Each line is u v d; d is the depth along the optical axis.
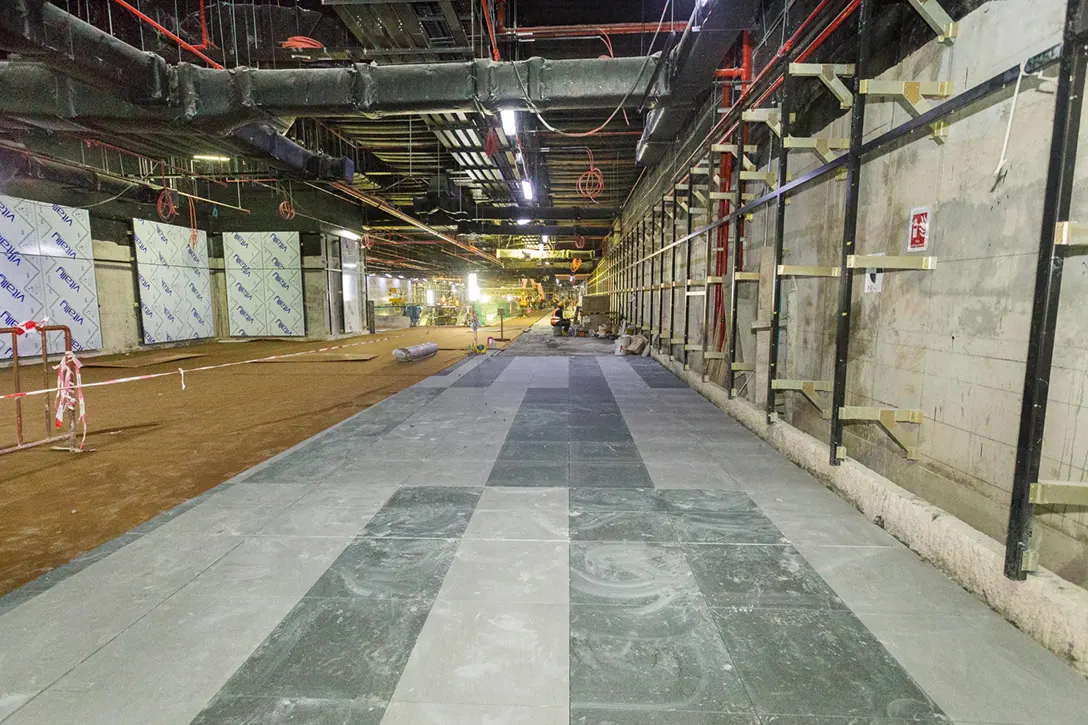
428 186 15.85
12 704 1.82
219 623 2.28
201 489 4.32
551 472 4.30
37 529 3.53
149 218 16.75
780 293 5.09
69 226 13.50
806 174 4.13
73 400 5.50
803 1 4.71
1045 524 2.34
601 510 3.50
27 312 12.60
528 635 2.18
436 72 6.56
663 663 2.01
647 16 7.81
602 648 2.09
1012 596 2.21
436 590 2.53
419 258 34.94
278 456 4.78
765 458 4.64
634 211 16.36
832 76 3.88
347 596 2.49
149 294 16.38
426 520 3.36
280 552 2.94
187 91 6.68
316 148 12.25
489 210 19.31
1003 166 2.52
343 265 21.22
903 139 3.35
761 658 2.03
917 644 2.11
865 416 3.46
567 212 19.38
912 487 3.30
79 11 7.55
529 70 6.50
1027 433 2.09
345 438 5.41
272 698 1.84
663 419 6.20
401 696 1.84
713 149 6.75
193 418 7.03
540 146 12.25
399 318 29.72
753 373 6.25
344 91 6.63
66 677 1.95
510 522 3.32
